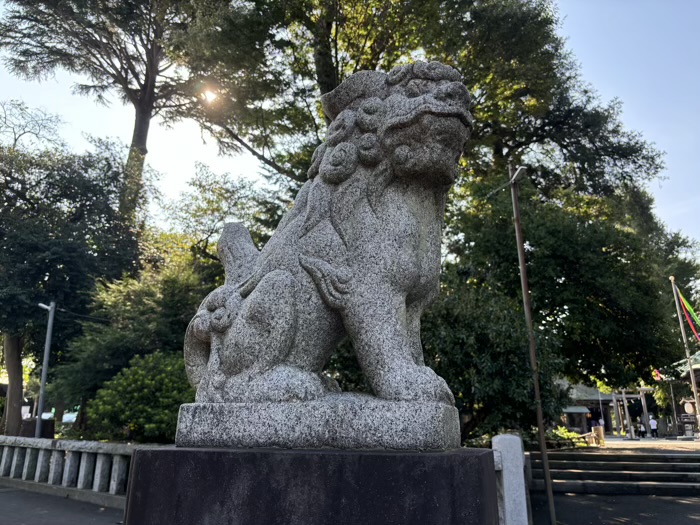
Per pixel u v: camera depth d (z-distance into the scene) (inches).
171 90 629.3
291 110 391.5
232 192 465.1
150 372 291.4
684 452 414.3
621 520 251.4
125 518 73.9
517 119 500.7
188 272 426.9
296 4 355.3
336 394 78.9
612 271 385.7
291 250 86.5
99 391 294.7
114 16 582.9
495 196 408.2
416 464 66.1
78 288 509.7
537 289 377.4
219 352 85.5
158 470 73.0
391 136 86.5
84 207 570.3
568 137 555.2
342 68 393.4
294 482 67.9
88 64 645.9
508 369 244.8
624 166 557.9
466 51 405.1
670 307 416.8
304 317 83.0
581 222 402.9
